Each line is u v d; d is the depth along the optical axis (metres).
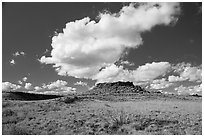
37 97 62.38
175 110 32.28
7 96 50.81
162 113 28.05
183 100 72.06
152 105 42.81
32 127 20.58
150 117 24.34
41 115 26.05
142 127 20.23
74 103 39.84
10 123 22.11
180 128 19.75
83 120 22.94
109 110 30.23
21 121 23.06
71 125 20.89
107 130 19.45
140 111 29.92
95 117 24.62
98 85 122.00
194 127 20.06
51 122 22.25
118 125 21.03
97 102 45.66
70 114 26.66
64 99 40.81
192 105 44.28
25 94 59.28
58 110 30.20
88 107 35.06
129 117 24.09
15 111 27.31
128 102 54.81
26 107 30.55
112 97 71.00
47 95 68.62
